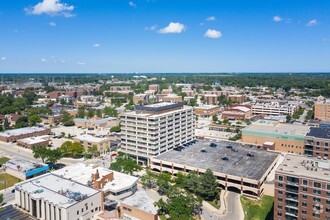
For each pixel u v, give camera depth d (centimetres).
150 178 16200
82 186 13575
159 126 19700
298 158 13225
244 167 17138
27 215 11981
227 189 16088
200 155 19525
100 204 13000
